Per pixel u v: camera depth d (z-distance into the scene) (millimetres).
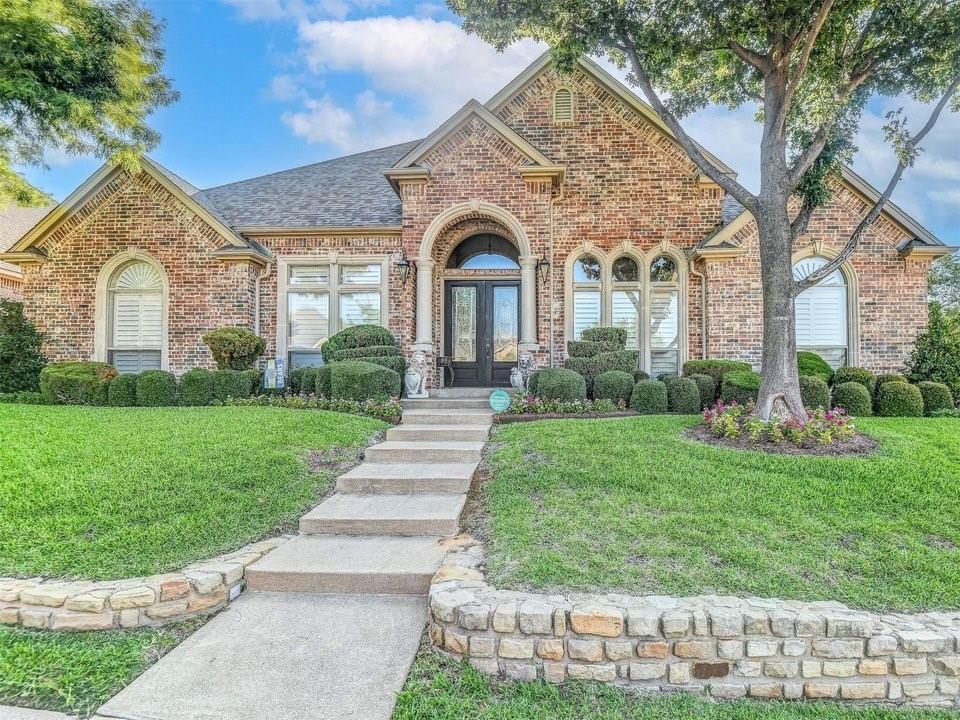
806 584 3879
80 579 4074
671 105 10383
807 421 7535
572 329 12836
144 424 8258
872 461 6445
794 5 7773
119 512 5113
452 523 5133
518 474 6180
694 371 11422
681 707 3090
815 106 8039
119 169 13055
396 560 4504
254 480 6039
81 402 11344
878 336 11914
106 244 13094
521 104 13328
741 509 5137
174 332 12898
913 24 8328
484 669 3314
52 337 13125
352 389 10258
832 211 12062
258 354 12289
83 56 10734
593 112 13117
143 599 3801
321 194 14859
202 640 3623
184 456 6586
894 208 11844
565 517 4949
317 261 13312
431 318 12328
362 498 5859
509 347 13406
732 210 13516
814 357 11047
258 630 3744
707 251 11984
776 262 8141
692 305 12656
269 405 10727
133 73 11555
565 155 13117
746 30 8492
